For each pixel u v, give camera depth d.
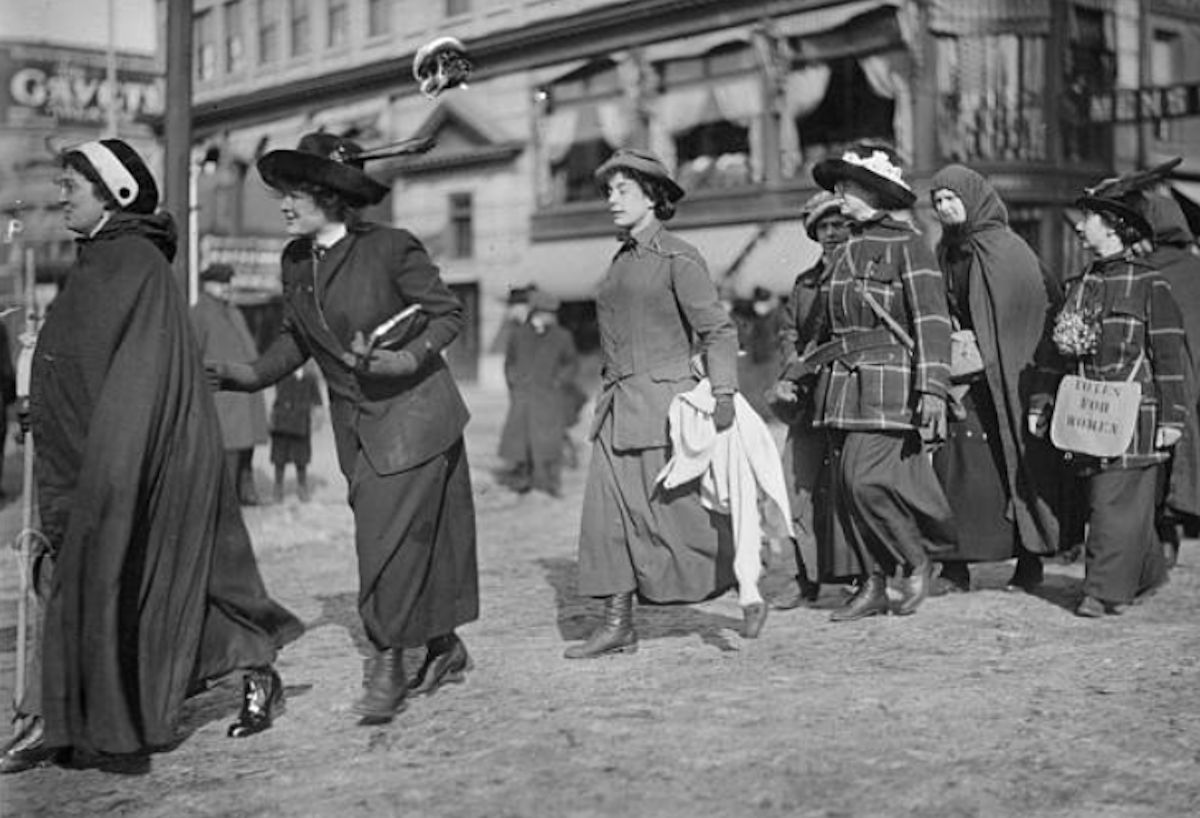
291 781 4.14
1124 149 22.08
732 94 23.19
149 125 25.09
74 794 4.08
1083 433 6.21
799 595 6.82
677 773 4.07
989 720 4.58
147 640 4.10
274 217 27.09
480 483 13.93
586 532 5.64
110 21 24.42
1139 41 22.42
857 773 4.04
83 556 4.02
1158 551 6.44
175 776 4.23
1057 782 3.94
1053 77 21.22
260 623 4.45
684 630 6.22
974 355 6.68
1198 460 6.91
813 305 6.57
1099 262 6.34
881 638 5.92
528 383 13.00
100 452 4.04
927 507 6.20
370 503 4.71
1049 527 6.66
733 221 23.41
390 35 25.86
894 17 21.11
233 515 4.39
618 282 5.57
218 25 27.72
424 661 5.35
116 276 4.19
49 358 4.23
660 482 5.48
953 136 21.11
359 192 4.79
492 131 26.30
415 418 4.75
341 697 5.14
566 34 24.36
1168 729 4.44
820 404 6.30
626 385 5.54
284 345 4.98
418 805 3.87
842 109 22.17
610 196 5.60
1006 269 6.68
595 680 5.26
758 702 4.85
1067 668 5.31
